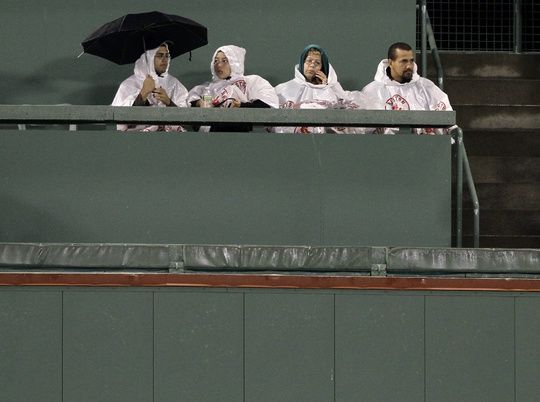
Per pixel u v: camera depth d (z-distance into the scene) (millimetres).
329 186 32219
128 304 29703
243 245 30406
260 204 32156
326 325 29766
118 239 32094
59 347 29688
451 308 29875
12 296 29688
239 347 29719
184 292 29734
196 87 37219
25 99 39312
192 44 37062
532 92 46594
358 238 32250
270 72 39656
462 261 30047
